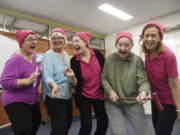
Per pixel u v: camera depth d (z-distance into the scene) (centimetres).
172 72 122
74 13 393
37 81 139
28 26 400
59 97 140
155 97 114
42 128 305
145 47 136
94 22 454
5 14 357
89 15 407
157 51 126
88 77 153
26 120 122
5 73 122
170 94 129
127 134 252
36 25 414
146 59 139
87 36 159
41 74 143
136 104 135
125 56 141
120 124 137
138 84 135
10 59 128
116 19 438
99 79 157
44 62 144
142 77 135
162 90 134
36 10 369
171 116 128
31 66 135
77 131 277
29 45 133
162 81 131
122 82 139
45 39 411
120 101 138
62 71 148
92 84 153
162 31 123
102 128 160
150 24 126
